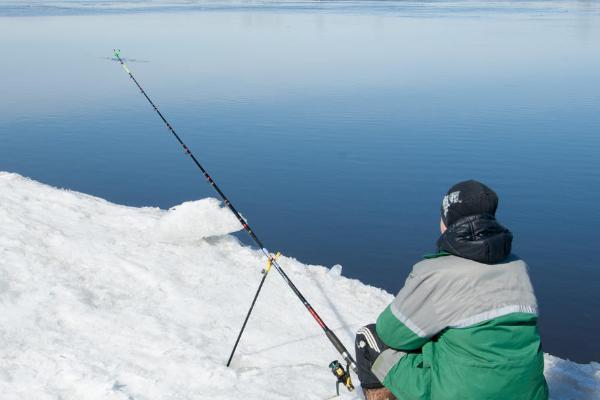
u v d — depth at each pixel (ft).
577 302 55.21
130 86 186.09
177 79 199.62
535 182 93.81
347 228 74.28
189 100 165.58
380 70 224.12
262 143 120.16
